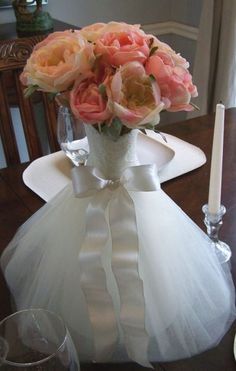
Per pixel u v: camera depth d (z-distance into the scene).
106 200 0.56
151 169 0.56
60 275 0.61
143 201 0.58
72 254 0.59
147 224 0.58
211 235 0.76
